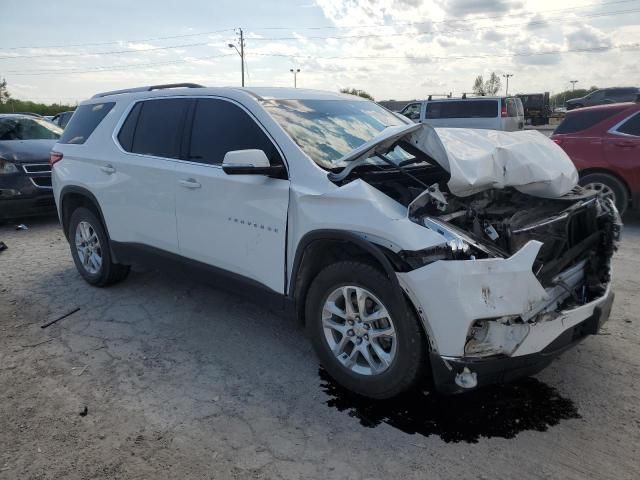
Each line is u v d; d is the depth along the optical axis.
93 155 5.01
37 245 7.18
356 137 3.94
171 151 4.33
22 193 7.88
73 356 3.89
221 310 4.71
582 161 7.82
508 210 3.44
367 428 3.00
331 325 3.33
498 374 2.81
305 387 3.44
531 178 3.32
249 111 3.84
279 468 2.68
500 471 2.64
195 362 3.78
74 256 5.48
